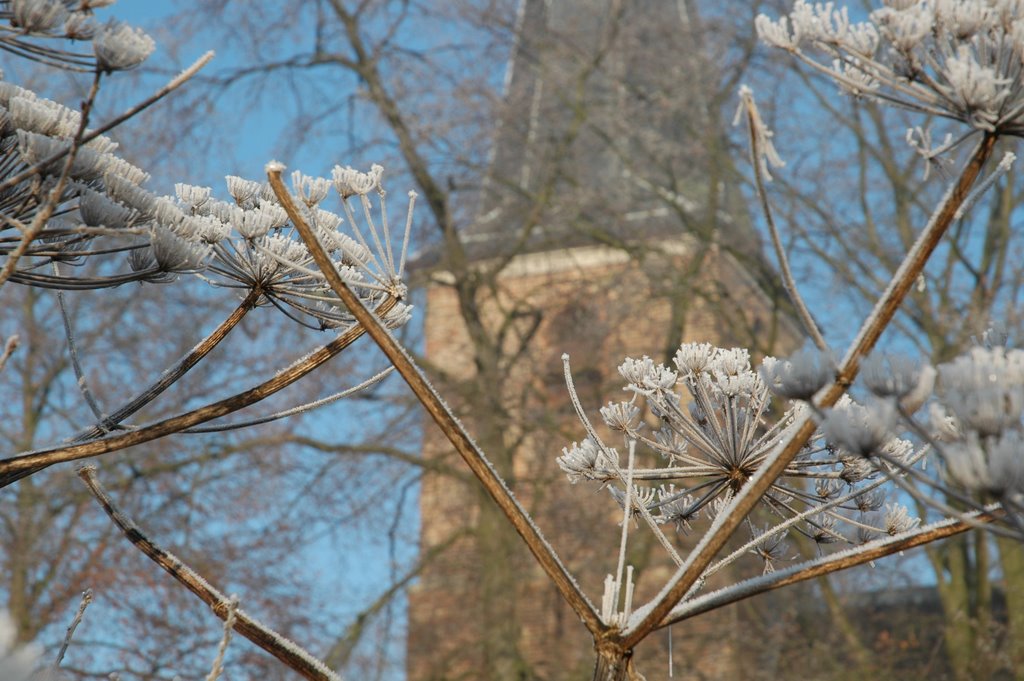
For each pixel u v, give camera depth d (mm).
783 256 2459
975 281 16516
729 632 17016
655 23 18312
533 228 19359
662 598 2760
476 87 18500
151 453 15797
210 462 16141
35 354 16359
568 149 18938
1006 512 2225
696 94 17750
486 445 17703
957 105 2533
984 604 15812
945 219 2484
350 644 16312
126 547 15172
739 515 2713
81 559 14711
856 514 3479
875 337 2490
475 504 18047
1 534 14703
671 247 18391
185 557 15352
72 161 2689
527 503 18000
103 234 2945
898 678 15719
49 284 3109
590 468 3666
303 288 3520
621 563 2963
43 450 3072
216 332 3467
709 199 18188
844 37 2623
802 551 16328
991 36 2562
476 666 18078
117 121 2672
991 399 2248
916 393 2344
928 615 17156
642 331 18781
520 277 19219
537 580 18000
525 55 19500
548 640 17969
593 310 18281
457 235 18781
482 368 18500
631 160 18906
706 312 18328
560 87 19094
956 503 13633
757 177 2406
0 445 16078
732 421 3475
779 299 17938
